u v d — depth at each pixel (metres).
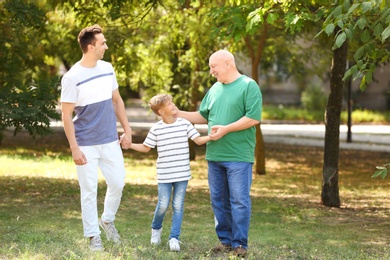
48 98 11.28
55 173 16.47
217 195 6.95
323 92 42.78
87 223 6.75
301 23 9.74
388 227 10.14
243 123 6.63
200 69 20.39
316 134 31.83
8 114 10.92
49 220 9.39
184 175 7.06
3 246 6.90
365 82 7.56
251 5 10.29
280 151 25.11
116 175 6.91
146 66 18.58
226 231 7.03
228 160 6.72
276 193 14.57
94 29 6.71
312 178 17.92
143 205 11.55
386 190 15.42
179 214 7.11
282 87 45.38
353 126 36.88
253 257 6.68
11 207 10.79
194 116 7.16
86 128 6.75
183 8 16.41
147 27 16.78
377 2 6.83
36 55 13.49
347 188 15.78
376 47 8.16
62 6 13.28
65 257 6.14
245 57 22.52
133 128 30.88
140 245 7.02
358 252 7.70
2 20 11.67
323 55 21.03
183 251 6.98
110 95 6.87
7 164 18.05
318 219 10.91
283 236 8.88
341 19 7.00
